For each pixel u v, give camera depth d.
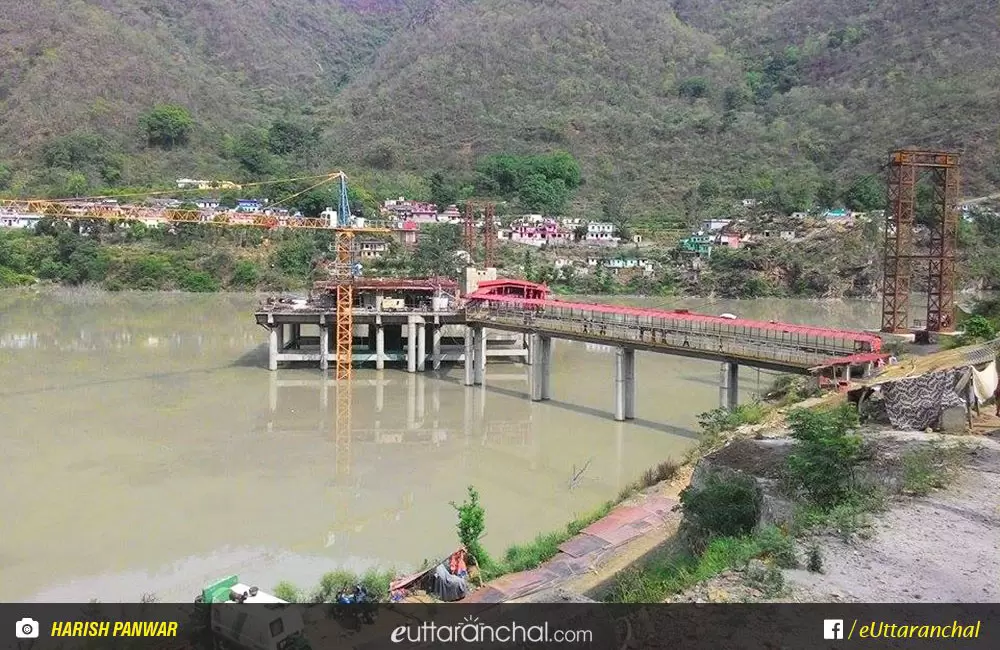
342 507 36.62
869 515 19.45
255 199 186.88
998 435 26.58
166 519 34.78
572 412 56.88
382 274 145.50
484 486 39.97
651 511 29.92
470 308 68.56
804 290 162.25
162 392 61.66
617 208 198.88
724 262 167.00
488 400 61.00
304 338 86.06
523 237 176.88
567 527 30.67
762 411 40.88
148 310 117.88
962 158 182.50
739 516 22.33
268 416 54.78
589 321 57.03
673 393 62.84
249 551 31.31
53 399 58.19
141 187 186.00
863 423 30.08
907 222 72.06
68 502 36.66
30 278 144.50
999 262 140.75
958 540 17.84
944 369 32.25
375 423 53.34
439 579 24.36
